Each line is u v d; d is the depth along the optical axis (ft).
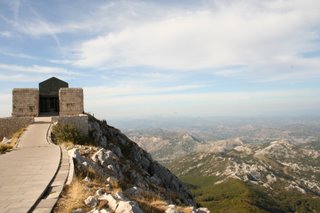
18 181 59.16
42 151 98.89
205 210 65.05
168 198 114.52
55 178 61.77
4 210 43.73
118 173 96.89
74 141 142.61
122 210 45.52
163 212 54.95
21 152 97.09
